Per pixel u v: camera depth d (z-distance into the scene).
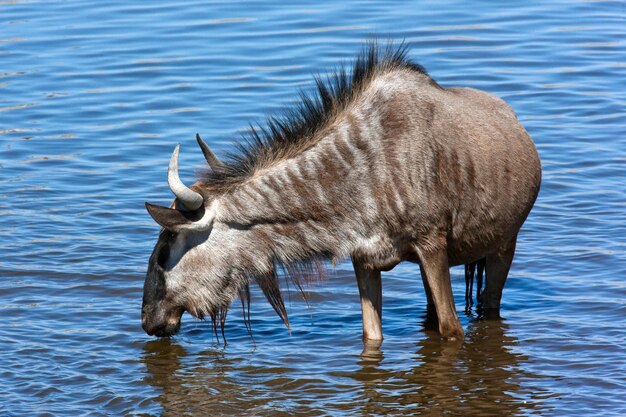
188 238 32.53
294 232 32.62
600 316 36.47
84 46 71.50
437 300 33.91
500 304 38.09
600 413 29.36
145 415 30.08
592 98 60.41
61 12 79.94
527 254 42.41
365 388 31.55
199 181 33.03
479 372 32.41
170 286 32.88
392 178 32.34
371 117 32.81
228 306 33.34
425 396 30.84
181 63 67.62
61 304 38.41
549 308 37.44
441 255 33.38
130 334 36.09
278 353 34.50
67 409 30.42
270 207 32.31
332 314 37.97
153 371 33.16
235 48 69.88
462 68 65.06
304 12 77.81
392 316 37.53
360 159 32.44
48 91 63.66
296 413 29.95
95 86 64.25
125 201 48.75
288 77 63.81
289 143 32.91
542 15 76.50
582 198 47.84
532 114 58.28
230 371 33.09
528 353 33.66
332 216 32.59
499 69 65.06
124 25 76.06
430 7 78.62
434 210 32.84
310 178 32.44
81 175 51.84
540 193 48.56
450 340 34.47
